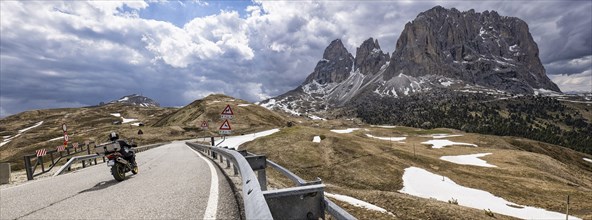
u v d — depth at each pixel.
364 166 50.25
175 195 8.24
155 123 167.50
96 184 11.30
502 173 57.62
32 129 178.62
